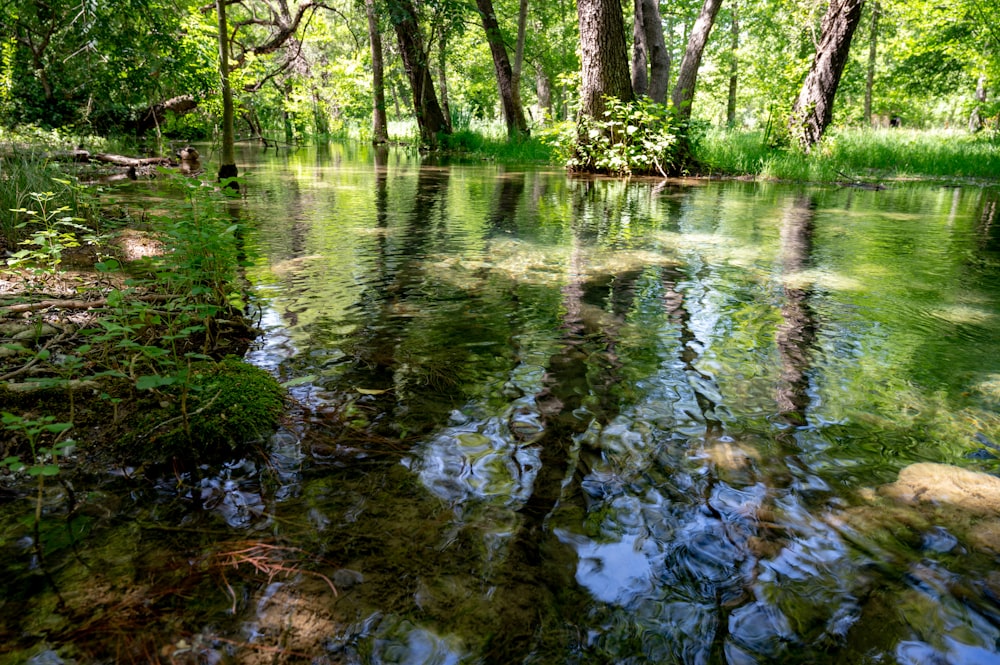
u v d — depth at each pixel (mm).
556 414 1957
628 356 2453
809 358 2449
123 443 1734
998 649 1078
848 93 29188
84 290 3123
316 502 1489
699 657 1056
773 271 3938
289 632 1095
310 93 28500
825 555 1316
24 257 3031
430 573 1252
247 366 2217
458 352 2479
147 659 1028
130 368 2078
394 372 2275
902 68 25109
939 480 1591
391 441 1786
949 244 4938
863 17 24219
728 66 30359
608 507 1479
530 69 31109
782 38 25750
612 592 1206
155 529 1380
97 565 1257
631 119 11969
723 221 6094
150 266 3707
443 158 16781
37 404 1936
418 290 3379
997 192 9539
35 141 10422
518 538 1364
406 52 22281
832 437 1822
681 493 1538
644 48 14602
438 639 1086
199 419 1801
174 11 12555
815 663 1047
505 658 1050
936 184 10836
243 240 4629
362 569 1260
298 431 1835
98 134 14078
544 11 26188
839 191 9508
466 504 1485
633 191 9094
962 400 2080
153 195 6625
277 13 19844
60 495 1504
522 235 5125
